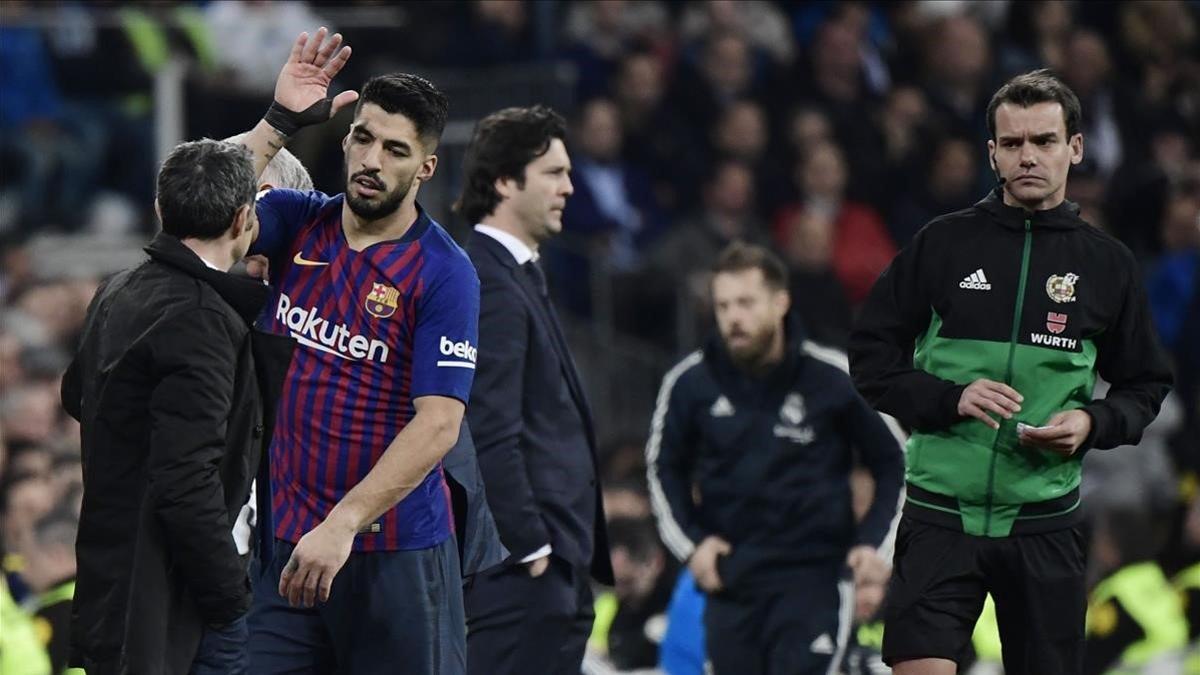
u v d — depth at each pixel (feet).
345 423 62.18
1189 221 162.61
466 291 62.03
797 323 84.58
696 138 160.15
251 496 66.13
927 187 164.25
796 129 161.58
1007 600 64.39
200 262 58.23
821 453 83.97
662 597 102.53
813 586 83.61
